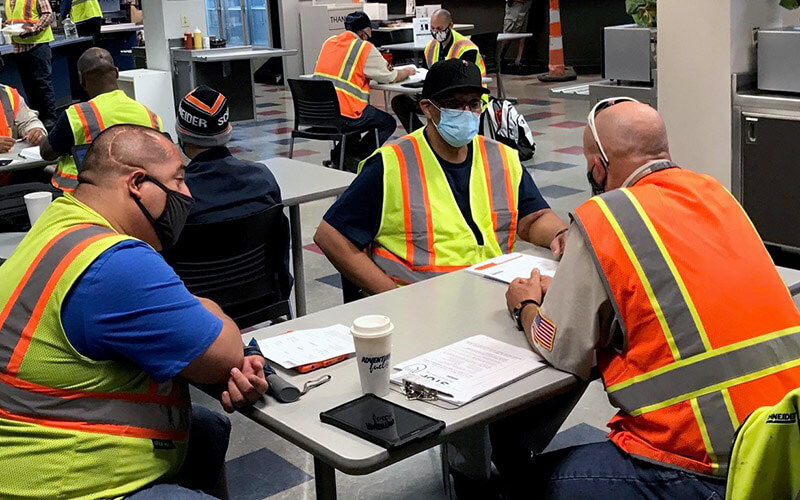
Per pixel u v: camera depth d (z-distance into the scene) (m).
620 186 2.04
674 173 1.98
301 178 3.88
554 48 11.55
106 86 4.59
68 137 4.38
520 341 2.03
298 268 3.83
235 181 3.00
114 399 1.74
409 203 2.83
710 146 4.52
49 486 1.71
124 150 1.85
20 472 1.70
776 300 1.83
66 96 11.49
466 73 2.75
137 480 1.76
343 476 2.87
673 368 1.78
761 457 1.43
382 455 1.56
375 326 1.75
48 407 1.70
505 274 2.50
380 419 1.66
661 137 2.02
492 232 2.90
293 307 4.34
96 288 1.68
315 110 6.93
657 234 1.83
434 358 1.93
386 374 1.78
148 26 8.88
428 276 2.83
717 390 1.75
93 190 1.84
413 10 12.62
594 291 1.82
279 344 2.04
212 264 3.01
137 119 4.50
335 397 1.80
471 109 2.80
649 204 1.87
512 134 7.01
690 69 4.48
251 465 2.99
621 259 1.81
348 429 1.64
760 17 4.38
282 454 3.05
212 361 1.76
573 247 1.87
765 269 1.86
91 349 1.69
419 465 2.91
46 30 9.38
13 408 1.70
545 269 2.52
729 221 1.89
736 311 1.78
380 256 2.87
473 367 1.87
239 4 13.70
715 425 1.73
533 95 10.52
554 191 6.18
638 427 1.83
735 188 4.45
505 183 2.93
